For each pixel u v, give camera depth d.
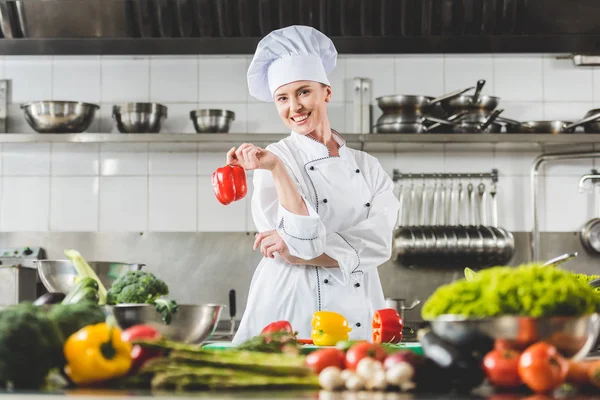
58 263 1.94
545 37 3.37
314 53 2.34
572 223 4.18
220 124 3.89
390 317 1.93
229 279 4.15
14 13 3.41
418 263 4.04
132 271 1.62
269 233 2.23
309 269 2.30
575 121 4.15
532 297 1.08
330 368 1.06
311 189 2.38
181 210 4.19
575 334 1.10
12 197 4.20
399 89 4.21
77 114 3.87
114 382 1.07
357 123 4.16
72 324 1.18
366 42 3.45
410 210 4.16
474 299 1.10
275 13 3.39
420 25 3.38
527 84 4.24
